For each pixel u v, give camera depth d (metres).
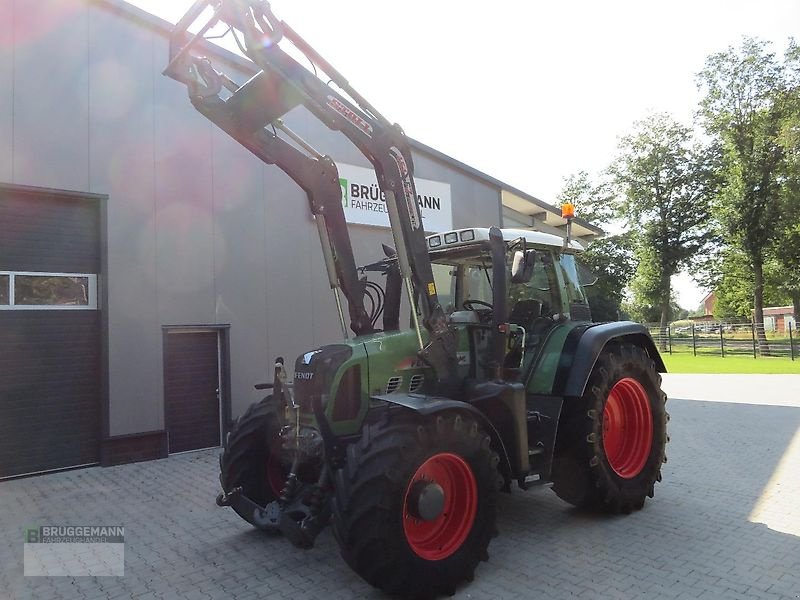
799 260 30.09
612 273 42.03
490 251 5.08
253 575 4.10
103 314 7.80
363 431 3.80
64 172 7.59
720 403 12.25
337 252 4.98
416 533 3.79
